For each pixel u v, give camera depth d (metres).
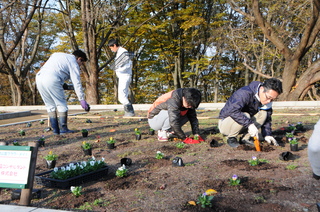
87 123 9.30
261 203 2.70
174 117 5.40
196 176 3.57
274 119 8.27
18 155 2.77
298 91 14.77
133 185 3.33
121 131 7.42
